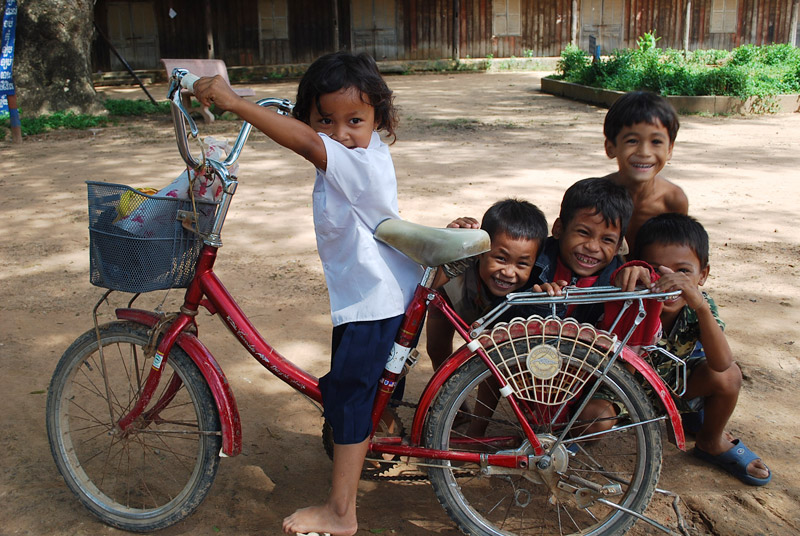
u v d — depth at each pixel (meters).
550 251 2.61
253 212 6.47
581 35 22.66
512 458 2.28
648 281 2.21
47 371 3.58
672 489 2.67
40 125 11.70
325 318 4.19
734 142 9.83
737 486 2.68
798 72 14.01
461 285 2.64
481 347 2.24
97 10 19.95
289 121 2.00
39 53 12.39
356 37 21.97
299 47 21.69
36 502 2.61
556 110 13.58
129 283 2.27
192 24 20.83
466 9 22.12
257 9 21.17
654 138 2.76
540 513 2.58
